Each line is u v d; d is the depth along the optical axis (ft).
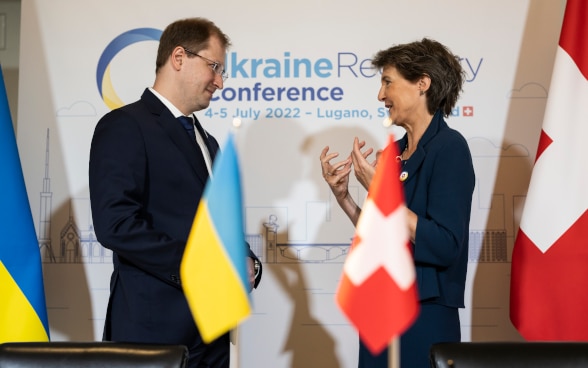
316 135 11.12
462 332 10.88
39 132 11.26
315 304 10.95
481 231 10.96
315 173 11.08
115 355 5.52
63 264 11.11
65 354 5.54
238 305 4.19
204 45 8.80
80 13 11.33
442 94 8.55
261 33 11.25
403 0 11.16
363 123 11.11
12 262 9.86
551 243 9.85
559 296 9.77
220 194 4.28
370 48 11.16
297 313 10.94
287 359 10.90
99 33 11.32
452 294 8.09
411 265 4.10
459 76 8.73
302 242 11.02
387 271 4.07
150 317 8.05
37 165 11.23
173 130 8.56
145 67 11.28
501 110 11.03
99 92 11.28
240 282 4.21
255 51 11.23
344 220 11.02
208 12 11.27
